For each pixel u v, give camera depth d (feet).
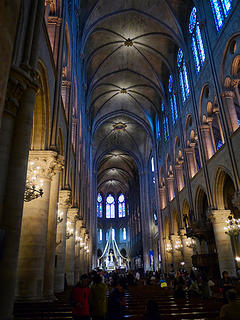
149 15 81.20
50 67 34.24
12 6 12.32
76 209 56.70
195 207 71.15
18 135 20.90
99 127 142.72
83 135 83.51
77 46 69.15
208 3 61.67
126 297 38.01
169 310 23.63
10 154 20.11
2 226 18.16
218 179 57.98
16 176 19.72
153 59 99.25
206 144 64.54
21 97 21.03
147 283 85.30
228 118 52.49
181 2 75.77
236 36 50.39
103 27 85.40
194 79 71.61
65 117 47.01
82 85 83.35
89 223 110.73
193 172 75.92
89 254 107.86
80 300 18.25
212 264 61.87
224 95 53.93
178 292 36.40
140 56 99.50
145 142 152.46
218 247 55.62
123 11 80.33
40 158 31.81
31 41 23.89
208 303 27.61
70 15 54.70
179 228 82.89
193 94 70.85
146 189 152.25
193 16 73.26
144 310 24.68
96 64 99.40
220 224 56.59
